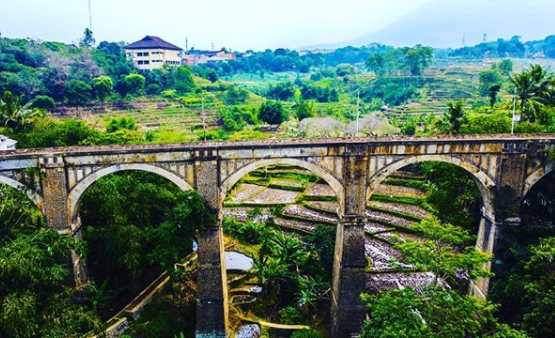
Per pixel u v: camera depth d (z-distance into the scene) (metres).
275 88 196.25
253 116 143.00
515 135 48.22
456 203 56.47
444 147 45.03
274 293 53.66
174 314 49.28
